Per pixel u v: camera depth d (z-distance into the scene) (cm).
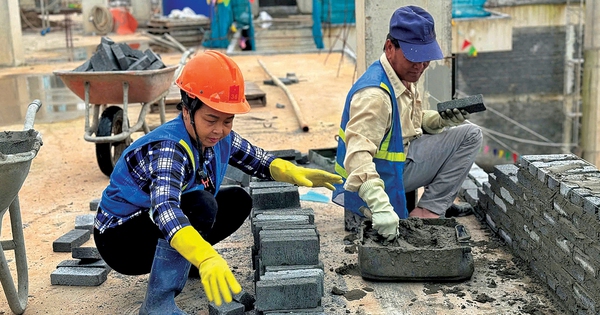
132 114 901
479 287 373
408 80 403
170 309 323
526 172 388
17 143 346
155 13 2381
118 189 322
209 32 1705
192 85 305
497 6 1697
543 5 1700
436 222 409
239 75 313
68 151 729
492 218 452
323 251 428
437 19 581
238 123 830
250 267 411
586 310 319
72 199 566
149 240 329
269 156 374
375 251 375
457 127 438
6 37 1381
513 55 1748
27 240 475
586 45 1535
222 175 347
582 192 327
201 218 319
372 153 384
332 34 1712
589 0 1523
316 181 375
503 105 1789
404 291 371
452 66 592
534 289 368
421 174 438
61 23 2388
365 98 389
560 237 346
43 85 1172
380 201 371
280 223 392
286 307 331
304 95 1023
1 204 321
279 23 1747
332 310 352
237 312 337
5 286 346
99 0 2030
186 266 327
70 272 400
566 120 1780
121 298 380
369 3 577
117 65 620
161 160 303
